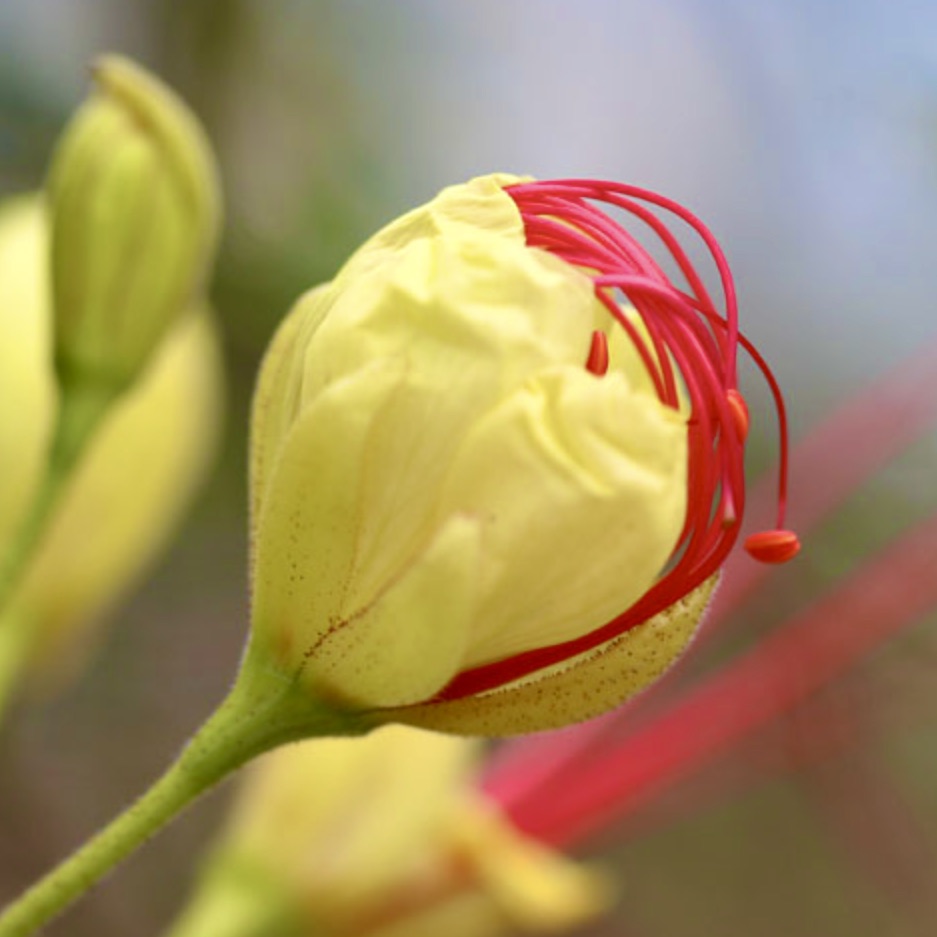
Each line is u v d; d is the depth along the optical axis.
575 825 0.30
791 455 0.33
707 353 0.23
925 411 0.31
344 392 0.22
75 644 0.30
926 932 0.32
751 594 0.31
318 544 0.23
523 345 0.22
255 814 0.30
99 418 0.27
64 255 0.27
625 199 0.23
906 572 0.30
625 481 0.22
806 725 0.31
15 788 0.35
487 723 0.23
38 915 0.23
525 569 0.22
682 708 0.30
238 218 0.35
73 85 0.35
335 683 0.23
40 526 0.27
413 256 0.22
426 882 0.30
